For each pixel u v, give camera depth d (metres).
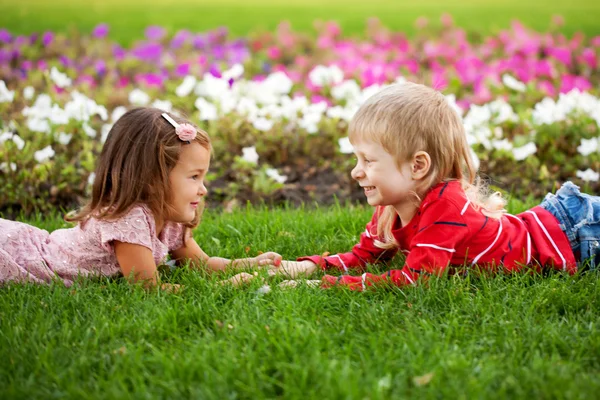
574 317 2.66
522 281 2.97
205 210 4.38
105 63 8.14
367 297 2.93
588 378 2.19
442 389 2.11
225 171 5.21
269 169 4.86
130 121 3.02
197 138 3.01
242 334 2.50
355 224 3.97
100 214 3.02
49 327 2.57
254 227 3.96
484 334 2.52
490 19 13.55
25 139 5.13
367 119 2.95
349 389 2.07
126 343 2.47
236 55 8.12
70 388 2.15
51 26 12.03
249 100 5.54
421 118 2.91
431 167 2.95
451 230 2.95
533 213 3.28
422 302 2.76
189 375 2.21
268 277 3.09
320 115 5.49
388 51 8.63
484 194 3.25
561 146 5.29
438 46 8.54
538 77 7.18
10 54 8.14
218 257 3.42
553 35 11.11
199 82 6.98
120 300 2.84
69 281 3.12
